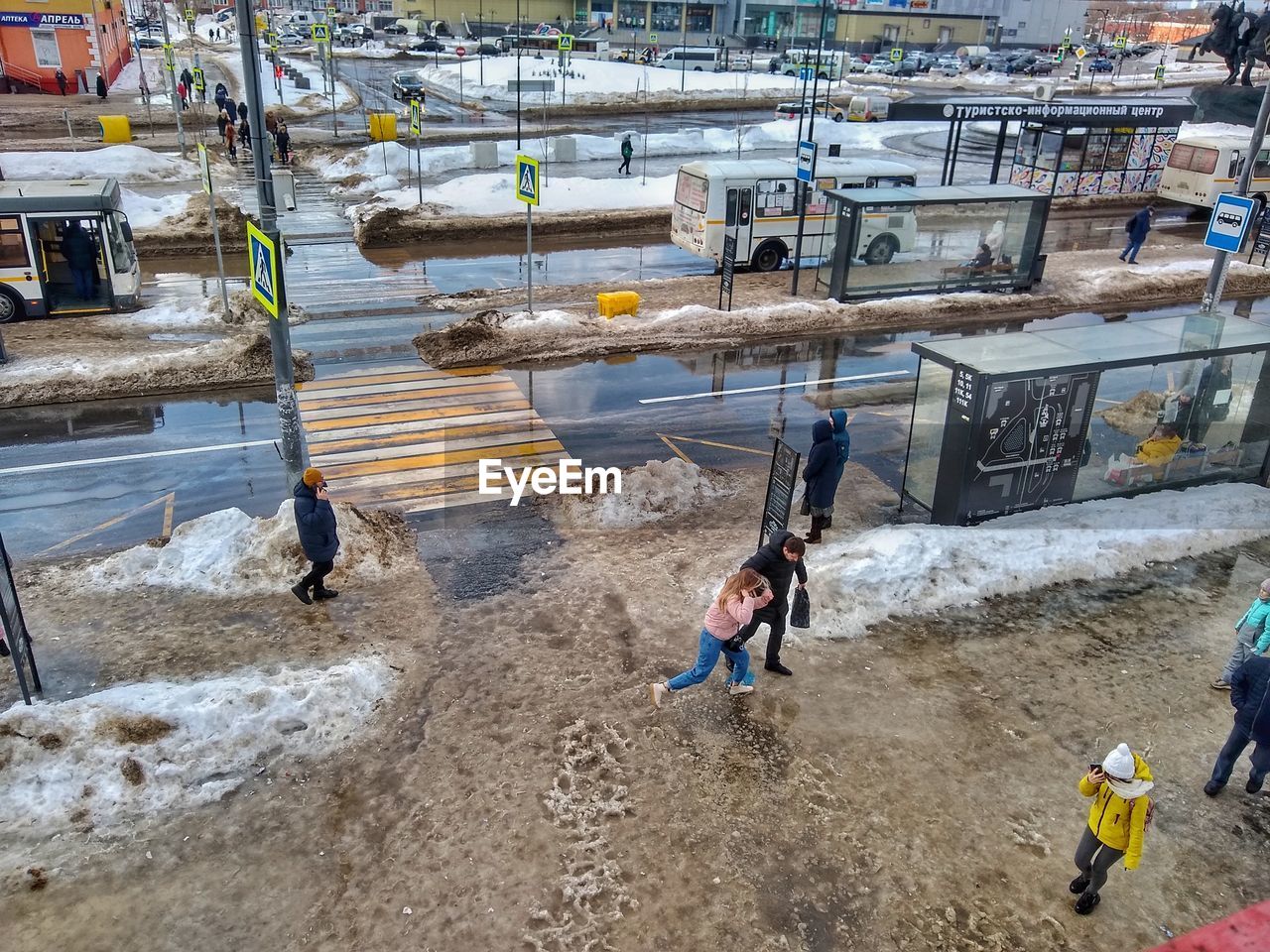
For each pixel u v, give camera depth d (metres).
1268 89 15.96
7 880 6.76
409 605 10.30
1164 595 10.82
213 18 96.12
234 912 6.57
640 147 41.06
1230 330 13.19
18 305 19.41
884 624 10.13
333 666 9.05
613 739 8.31
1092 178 34.72
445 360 18.05
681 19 90.19
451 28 87.12
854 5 92.12
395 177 34.06
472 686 8.98
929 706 8.86
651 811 7.53
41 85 47.69
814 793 7.75
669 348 19.33
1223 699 9.09
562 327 19.67
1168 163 34.03
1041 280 24.34
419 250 26.86
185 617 10.01
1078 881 6.79
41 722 7.79
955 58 77.94
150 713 8.04
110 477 13.38
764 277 24.78
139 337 18.77
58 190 19.84
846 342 20.08
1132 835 6.16
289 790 7.68
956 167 39.97
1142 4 117.12
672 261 26.52
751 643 9.77
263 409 15.82
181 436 14.70
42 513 12.38
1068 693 9.12
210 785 7.68
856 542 11.30
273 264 11.02
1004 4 100.00
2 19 45.78
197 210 27.55
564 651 9.55
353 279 23.61
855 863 7.10
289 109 45.88
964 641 9.90
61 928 6.41
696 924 6.54
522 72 57.62
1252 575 11.27
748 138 43.66
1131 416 12.27
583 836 7.27
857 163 25.80
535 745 8.23
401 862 7.02
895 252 22.19
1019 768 8.12
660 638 9.76
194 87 46.06
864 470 14.09
